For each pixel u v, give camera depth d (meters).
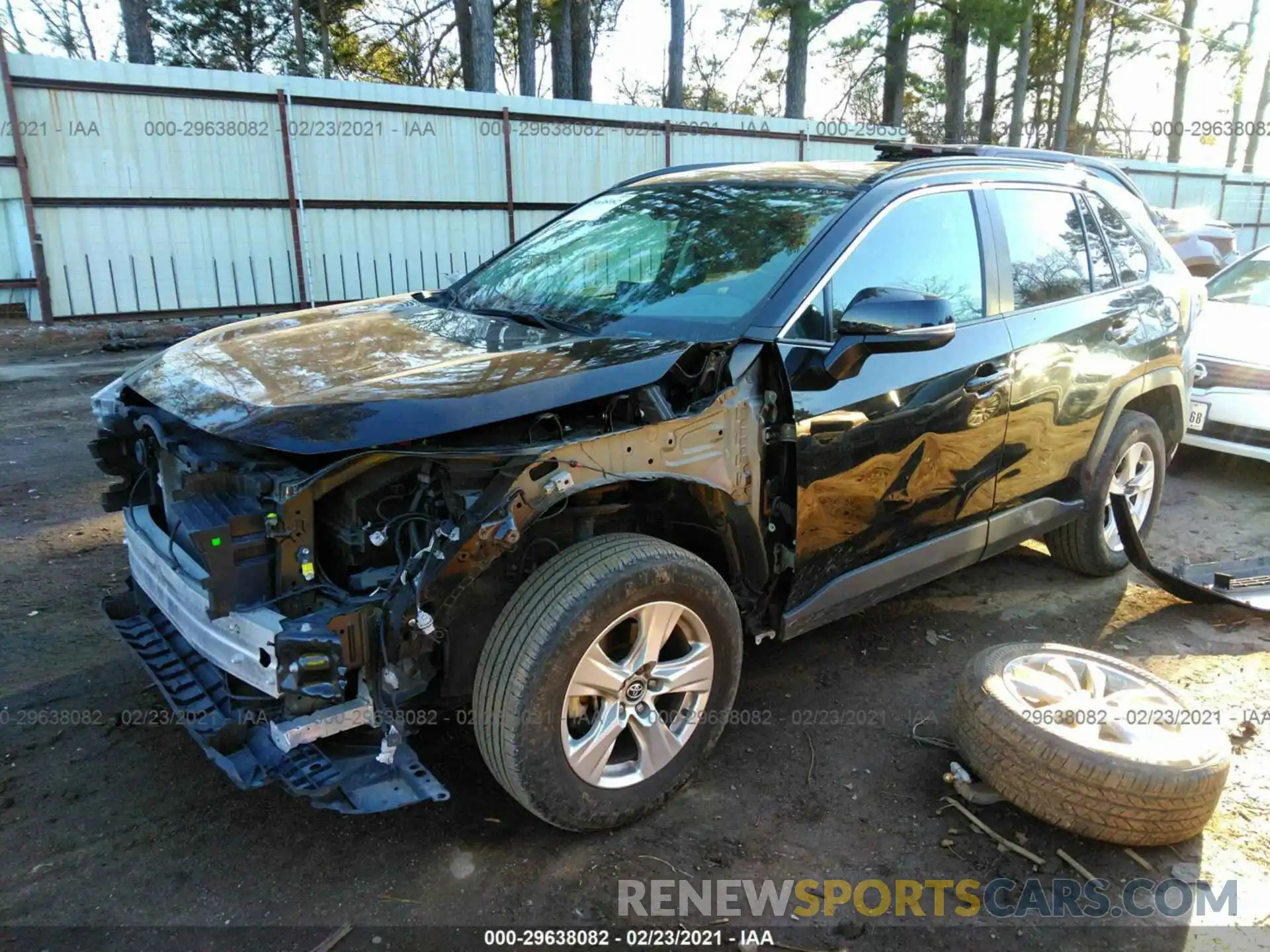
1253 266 7.45
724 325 2.99
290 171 12.10
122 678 3.54
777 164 4.00
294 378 2.72
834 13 20.55
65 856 2.60
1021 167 4.05
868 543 3.28
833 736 3.27
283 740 2.27
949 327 2.87
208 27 28.95
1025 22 22.44
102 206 11.02
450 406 2.43
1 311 11.33
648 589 2.59
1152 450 4.66
